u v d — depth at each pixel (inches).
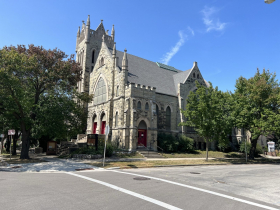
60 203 289.0
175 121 1486.2
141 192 363.6
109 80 1445.6
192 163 903.7
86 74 1886.1
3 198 307.3
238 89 1218.6
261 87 1103.6
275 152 1706.4
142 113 1253.7
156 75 1620.3
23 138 911.7
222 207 301.4
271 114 1032.2
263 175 639.8
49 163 779.4
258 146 1574.8
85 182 434.6
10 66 765.3
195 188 417.4
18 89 753.0
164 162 877.2
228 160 1109.1
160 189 392.2
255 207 311.1
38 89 938.1
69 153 1049.5
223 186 457.4
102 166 717.9
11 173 565.6
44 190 360.2
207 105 1027.3
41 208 267.1
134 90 1248.8
